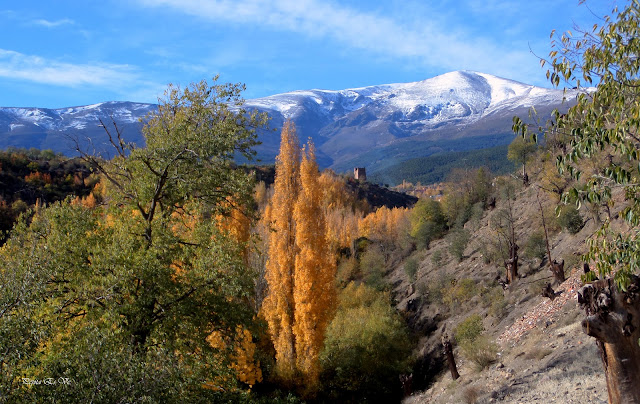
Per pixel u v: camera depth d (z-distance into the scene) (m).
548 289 25.59
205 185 15.76
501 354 23.08
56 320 11.13
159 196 15.56
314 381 28.69
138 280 12.86
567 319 21.91
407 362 33.59
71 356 8.82
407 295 47.69
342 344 33.59
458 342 29.97
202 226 14.78
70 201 14.25
